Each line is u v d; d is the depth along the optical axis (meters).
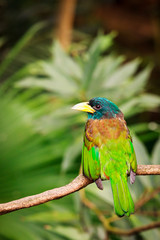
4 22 17.77
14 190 8.95
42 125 8.75
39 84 8.47
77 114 8.67
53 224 8.58
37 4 18.17
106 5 19.42
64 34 15.53
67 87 8.49
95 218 8.38
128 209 5.52
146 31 18.62
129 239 8.00
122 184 5.71
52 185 9.11
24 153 9.21
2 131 9.36
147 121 15.06
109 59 9.04
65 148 9.28
